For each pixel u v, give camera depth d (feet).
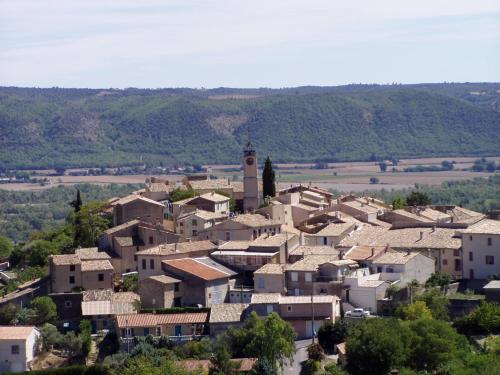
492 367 640.99
